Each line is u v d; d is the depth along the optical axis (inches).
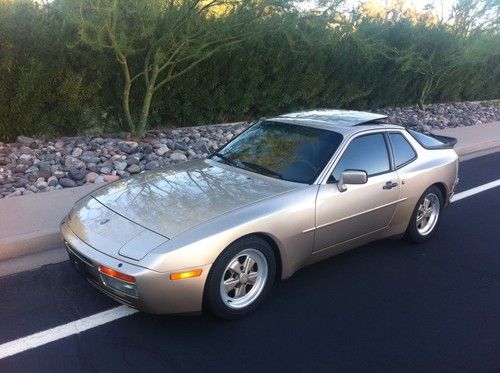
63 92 341.7
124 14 331.6
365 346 144.9
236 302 152.8
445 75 660.1
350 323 156.4
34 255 197.0
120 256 136.3
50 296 165.0
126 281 133.6
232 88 441.4
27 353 135.7
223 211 149.9
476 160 400.5
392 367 136.2
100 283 141.3
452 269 197.8
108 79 370.6
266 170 180.4
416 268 197.5
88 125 376.8
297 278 184.4
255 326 151.9
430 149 221.1
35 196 249.4
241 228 145.5
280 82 471.5
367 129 193.9
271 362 135.6
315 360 137.4
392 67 573.3
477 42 617.0
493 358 141.7
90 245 142.9
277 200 159.3
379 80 575.2
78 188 265.6
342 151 180.4
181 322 151.6
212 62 415.2
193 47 354.3
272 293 172.4
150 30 323.6
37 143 338.6
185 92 414.6
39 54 331.0
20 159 301.7
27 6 324.2
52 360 133.2
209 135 408.2
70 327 147.9
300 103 509.4
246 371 131.6
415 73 621.6
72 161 300.2
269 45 443.8
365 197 183.0
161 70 372.2
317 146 183.8
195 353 137.8
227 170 183.3
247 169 183.6
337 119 203.2
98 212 156.8
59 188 267.4
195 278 137.6
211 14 353.4
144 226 144.6
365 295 174.2
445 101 724.0
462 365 138.2
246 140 202.7
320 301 168.7
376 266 197.6
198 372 130.5
